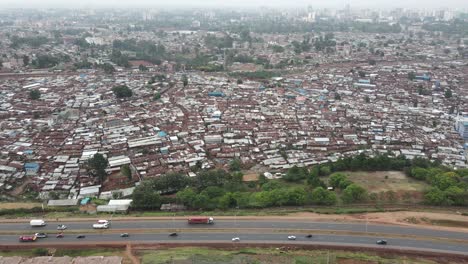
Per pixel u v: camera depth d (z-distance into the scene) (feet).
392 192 481.87
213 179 498.28
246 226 401.08
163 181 483.51
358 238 381.81
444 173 512.63
